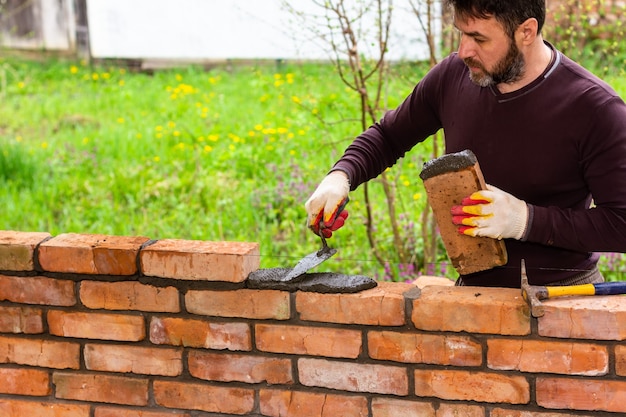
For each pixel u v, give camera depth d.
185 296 2.38
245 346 2.37
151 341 2.44
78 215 5.04
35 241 2.47
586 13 4.82
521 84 2.15
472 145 2.28
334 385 2.33
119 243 2.43
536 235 2.12
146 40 9.51
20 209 5.07
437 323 2.20
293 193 4.85
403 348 2.24
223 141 6.23
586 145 2.11
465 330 2.18
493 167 2.25
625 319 2.06
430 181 2.15
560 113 2.12
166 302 2.40
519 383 2.18
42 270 2.46
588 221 2.10
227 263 2.31
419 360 2.24
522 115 2.16
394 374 2.28
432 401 2.27
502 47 2.04
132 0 9.45
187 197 5.18
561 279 2.30
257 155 5.57
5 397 2.60
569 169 2.17
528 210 2.11
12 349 2.55
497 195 2.10
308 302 2.29
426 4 3.78
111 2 9.52
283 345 2.34
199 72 9.14
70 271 2.43
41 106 7.66
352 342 2.28
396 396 2.29
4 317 2.53
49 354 2.53
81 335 2.49
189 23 9.28
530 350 2.15
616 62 4.82
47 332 2.52
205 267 2.33
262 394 2.39
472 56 2.08
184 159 5.88
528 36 2.04
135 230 4.77
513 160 2.21
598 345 2.10
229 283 2.34
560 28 4.29
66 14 9.67
